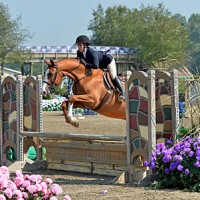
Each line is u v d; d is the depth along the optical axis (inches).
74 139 586.2
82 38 604.7
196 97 478.9
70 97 593.3
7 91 640.4
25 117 633.0
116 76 606.5
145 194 428.5
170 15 3799.2
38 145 626.2
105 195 434.3
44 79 602.2
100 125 1274.6
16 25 3073.3
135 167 509.4
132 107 508.1
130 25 3905.0
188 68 494.3
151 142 484.7
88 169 575.8
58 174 579.5
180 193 426.6
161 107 504.1
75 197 427.8
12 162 637.3
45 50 3107.8
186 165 444.5
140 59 3144.7
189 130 483.8
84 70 601.0
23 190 317.4
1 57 3063.5
